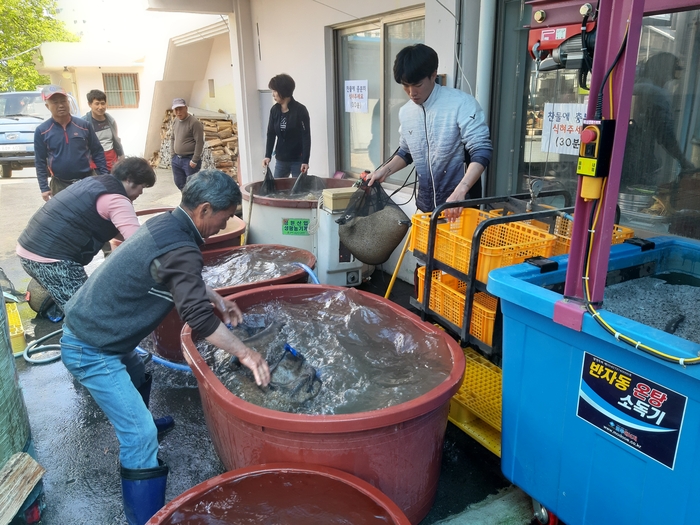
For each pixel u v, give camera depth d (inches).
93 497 99.0
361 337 106.7
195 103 512.1
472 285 93.9
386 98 201.8
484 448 109.8
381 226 140.6
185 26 397.7
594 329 63.2
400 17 185.3
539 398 75.6
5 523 77.9
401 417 72.6
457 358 87.6
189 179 79.6
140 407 85.4
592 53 76.5
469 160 129.3
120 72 637.3
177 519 66.5
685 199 114.7
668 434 59.4
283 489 71.9
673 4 69.1
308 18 232.4
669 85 112.7
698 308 80.4
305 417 71.8
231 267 151.0
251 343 92.9
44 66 586.6
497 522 87.8
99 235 121.6
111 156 261.7
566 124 134.0
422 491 83.7
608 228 62.4
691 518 59.1
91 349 83.0
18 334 155.9
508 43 145.9
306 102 248.8
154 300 82.1
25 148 491.5
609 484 67.6
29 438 99.3
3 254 252.7
